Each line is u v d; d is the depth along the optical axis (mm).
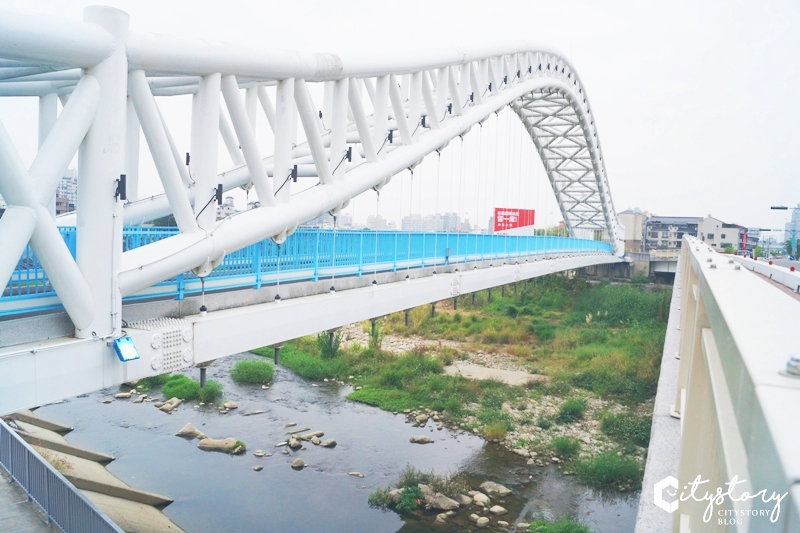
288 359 25781
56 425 17469
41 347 5883
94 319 6457
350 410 20141
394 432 18203
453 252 18156
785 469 856
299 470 15383
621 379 22906
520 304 39594
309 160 17016
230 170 15047
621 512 13664
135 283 6926
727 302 2381
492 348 28609
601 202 52719
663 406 7059
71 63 6023
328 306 10898
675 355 9367
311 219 10977
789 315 2074
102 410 19672
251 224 8812
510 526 12906
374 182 12805
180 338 7543
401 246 14703
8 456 10133
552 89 33844
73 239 6906
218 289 9180
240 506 13375
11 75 7934
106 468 15094
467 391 21656
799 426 985
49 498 8773
